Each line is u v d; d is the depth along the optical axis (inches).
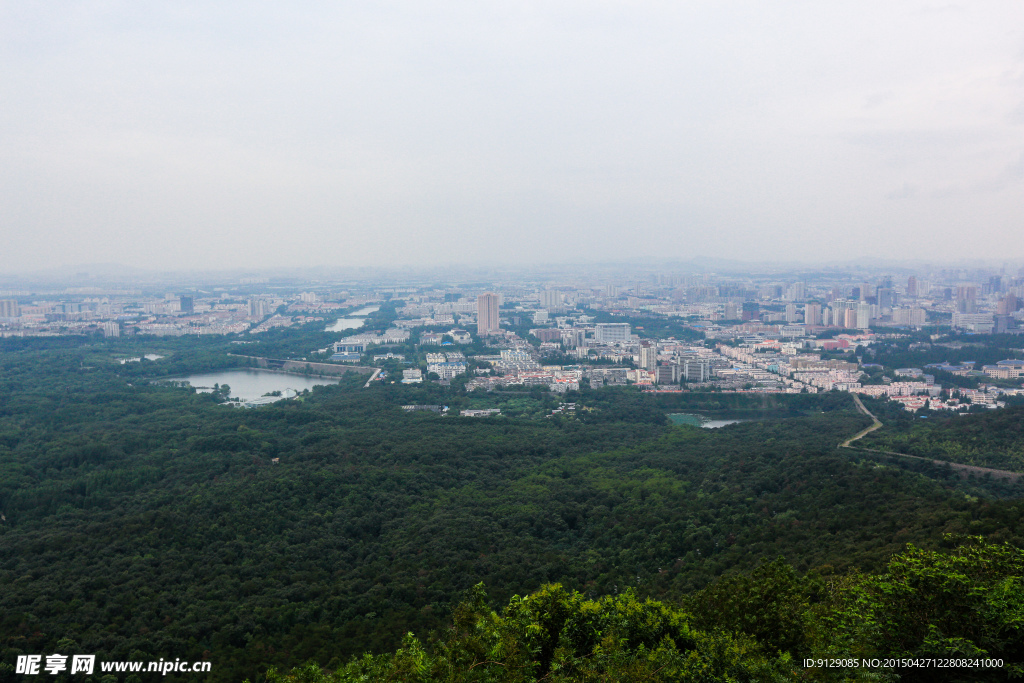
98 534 7593.5
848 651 2910.9
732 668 3024.1
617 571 6855.3
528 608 3506.4
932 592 2955.2
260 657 5206.7
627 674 2886.3
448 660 2947.8
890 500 7559.1
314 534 7805.1
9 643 5265.8
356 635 5526.6
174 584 6466.5
